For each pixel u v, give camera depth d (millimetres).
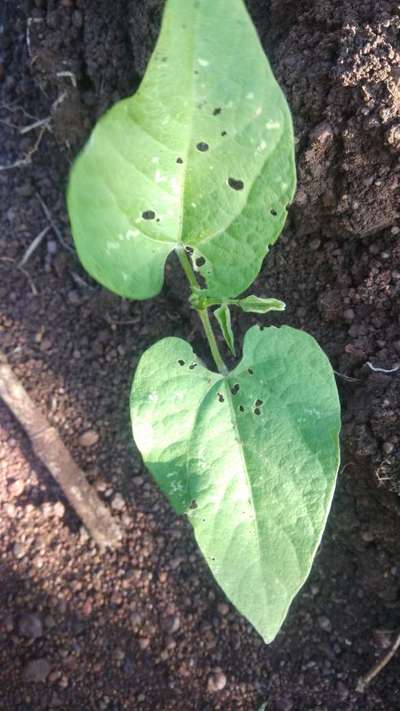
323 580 182
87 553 187
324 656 179
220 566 112
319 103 146
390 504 157
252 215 106
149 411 114
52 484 192
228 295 118
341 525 171
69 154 202
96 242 99
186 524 190
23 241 209
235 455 115
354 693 174
